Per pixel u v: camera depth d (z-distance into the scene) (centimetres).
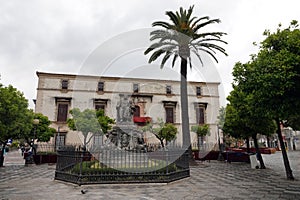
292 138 4441
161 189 806
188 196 705
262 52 732
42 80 3291
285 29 760
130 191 770
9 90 1698
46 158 2028
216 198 678
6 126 1528
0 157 1761
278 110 672
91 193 736
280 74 597
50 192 752
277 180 1005
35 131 2089
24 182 966
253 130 1415
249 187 848
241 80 808
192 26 1538
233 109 1487
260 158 1497
